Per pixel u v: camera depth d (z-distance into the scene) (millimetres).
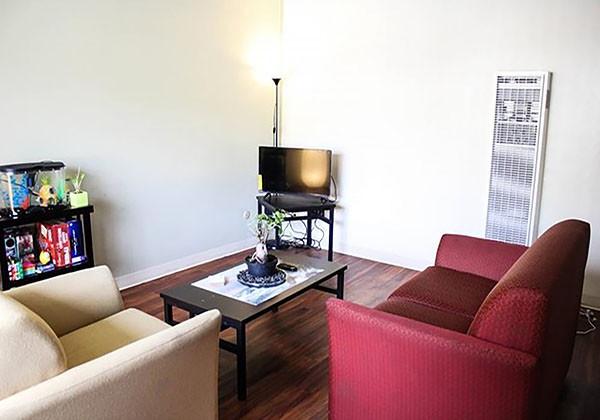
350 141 4555
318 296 3688
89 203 3520
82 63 3352
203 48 4152
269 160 4555
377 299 3686
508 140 3527
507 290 1658
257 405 2391
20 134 3107
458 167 3959
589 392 2516
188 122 4141
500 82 3496
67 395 1405
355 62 4387
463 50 3787
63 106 3295
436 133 4027
